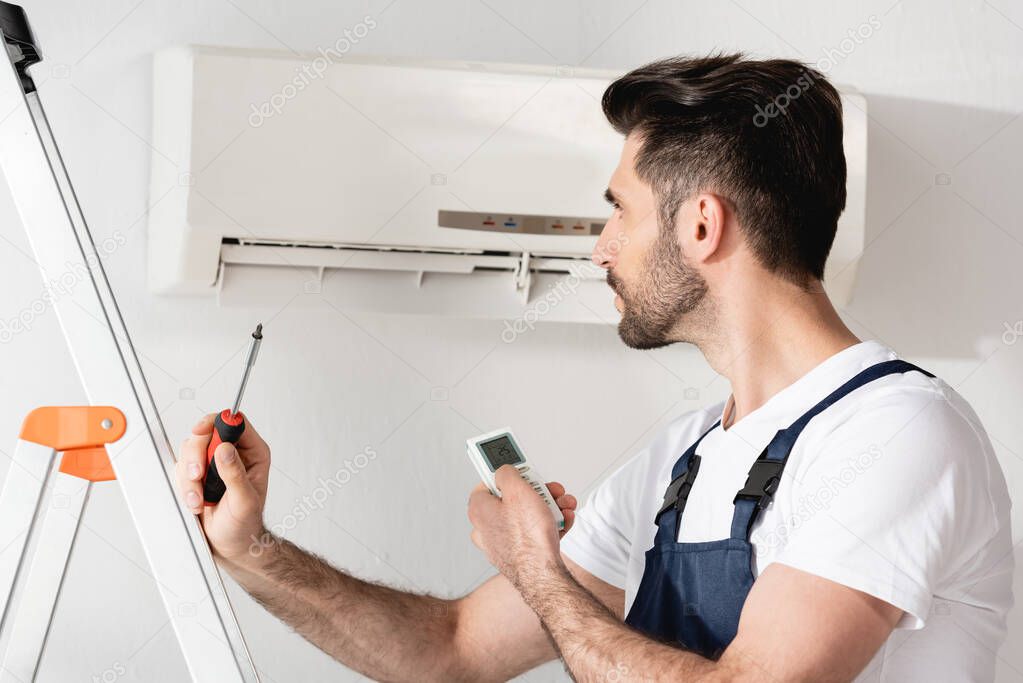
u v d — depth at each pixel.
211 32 1.49
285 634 1.49
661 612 1.07
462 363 1.57
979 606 1.00
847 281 1.54
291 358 1.51
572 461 1.60
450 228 1.39
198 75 1.31
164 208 1.39
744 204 1.07
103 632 1.45
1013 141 1.71
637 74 1.15
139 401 0.97
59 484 1.01
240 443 1.15
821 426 1.00
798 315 1.08
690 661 0.91
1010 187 1.71
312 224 1.34
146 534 0.97
